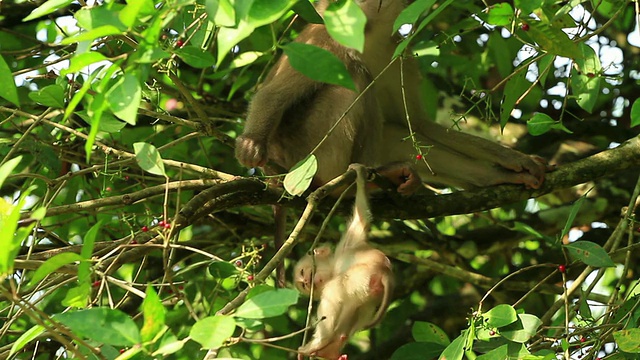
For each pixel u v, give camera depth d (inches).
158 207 278.8
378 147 265.9
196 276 293.3
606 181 309.0
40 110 277.7
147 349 136.7
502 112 228.5
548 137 335.0
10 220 134.0
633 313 201.3
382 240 301.4
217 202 221.1
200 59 172.7
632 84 324.8
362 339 329.7
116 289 289.0
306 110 262.2
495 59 287.3
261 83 291.3
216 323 134.3
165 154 288.5
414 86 289.3
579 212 303.9
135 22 143.6
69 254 144.0
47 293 180.5
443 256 304.8
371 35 283.9
